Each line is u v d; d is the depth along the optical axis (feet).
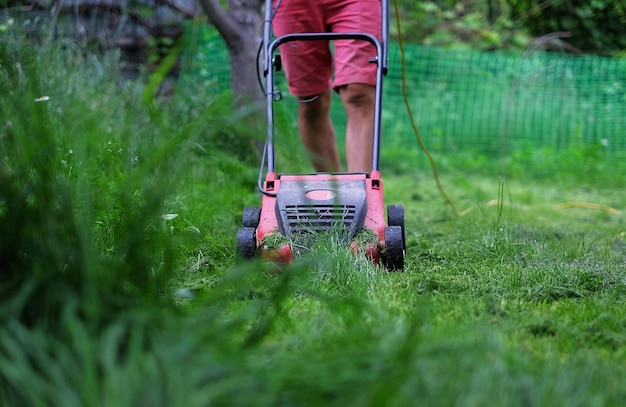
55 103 14.26
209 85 22.74
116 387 4.98
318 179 12.07
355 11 14.19
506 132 30.71
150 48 27.07
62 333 6.02
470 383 5.45
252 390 5.31
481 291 9.93
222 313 7.86
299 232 10.87
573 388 5.71
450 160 30.22
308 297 9.12
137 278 7.32
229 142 19.77
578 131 29.68
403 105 32.40
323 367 5.64
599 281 10.52
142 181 11.33
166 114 16.70
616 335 7.79
